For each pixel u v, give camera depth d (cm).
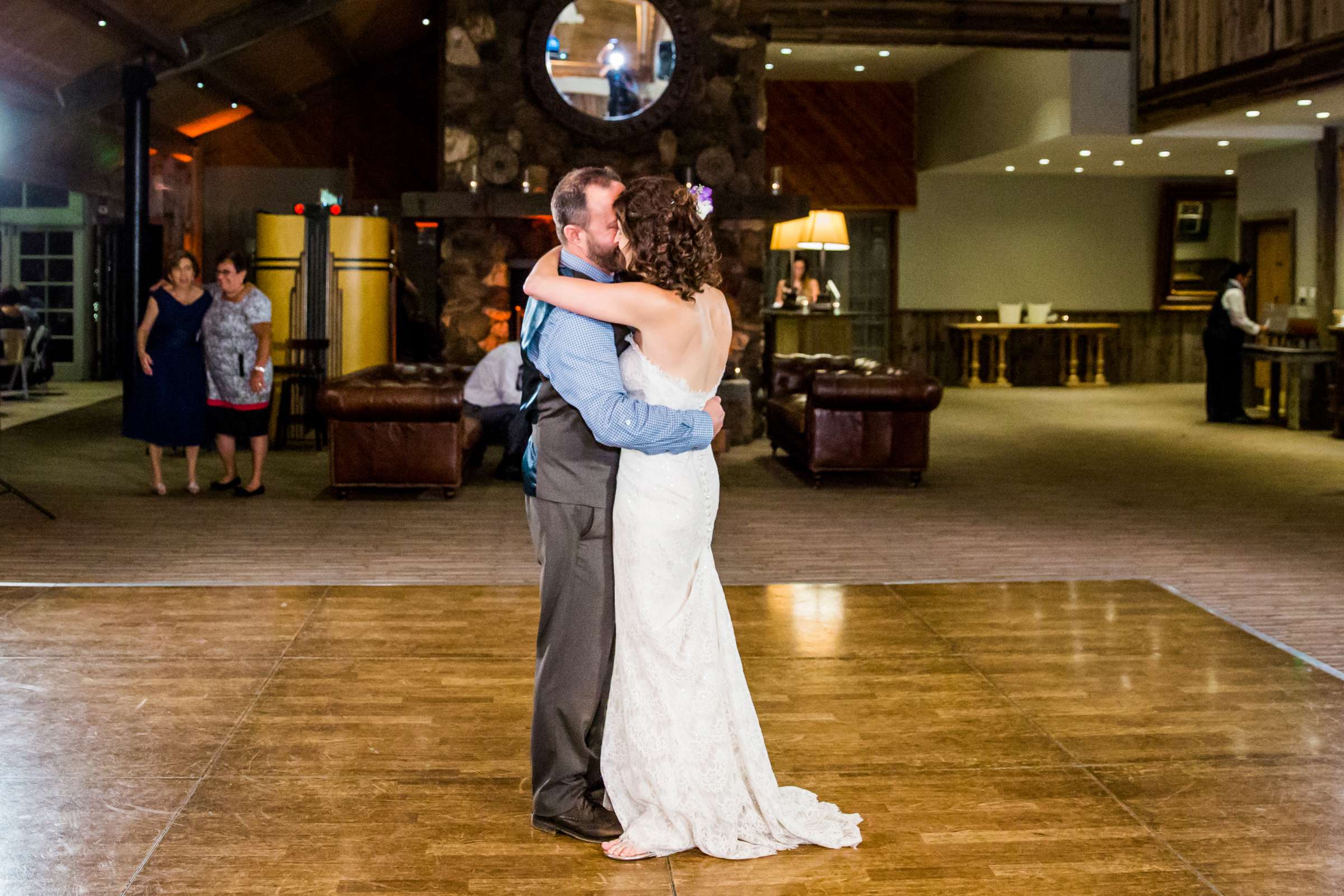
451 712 348
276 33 1083
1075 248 1667
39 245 1501
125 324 955
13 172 1124
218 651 405
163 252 1463
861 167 1596
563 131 1035
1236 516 701
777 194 1017
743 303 1054
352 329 1009
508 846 264
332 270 1002
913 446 805
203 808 280
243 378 742
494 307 1048
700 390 262
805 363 978
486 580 532
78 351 1508
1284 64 956
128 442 982
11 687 365
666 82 1024
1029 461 930
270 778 299
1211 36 1055
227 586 500
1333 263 1183
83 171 1305
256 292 743
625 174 1038
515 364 840
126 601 472
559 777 271
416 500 746
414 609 466
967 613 464
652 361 256
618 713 266
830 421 800
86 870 249
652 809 262
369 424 738
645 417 248
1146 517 700
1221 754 320
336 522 670
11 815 275
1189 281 1691
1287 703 361
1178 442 1041
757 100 1048
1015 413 1294
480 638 426
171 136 1383
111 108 1183
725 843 259
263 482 805
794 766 310
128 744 320
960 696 366
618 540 261
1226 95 1038
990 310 1661
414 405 729
